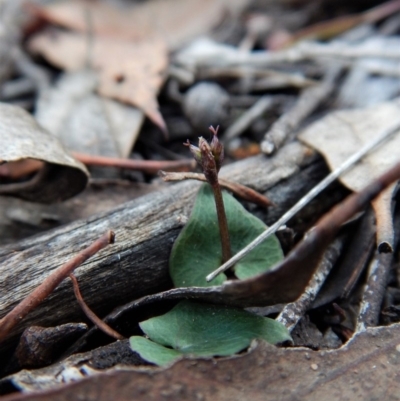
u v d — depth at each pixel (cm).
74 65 36
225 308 26
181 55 37
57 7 39
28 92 36
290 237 28
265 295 25
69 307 27
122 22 39
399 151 29
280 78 35
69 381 25
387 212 27
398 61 35
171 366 25
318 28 38
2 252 27
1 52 37
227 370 25
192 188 29
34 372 25
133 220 28
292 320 27
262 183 29
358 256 28
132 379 25
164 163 31
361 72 35
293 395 25
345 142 30
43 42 37
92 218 28
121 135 33
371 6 40
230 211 27
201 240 27
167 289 28
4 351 27
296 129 33
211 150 26
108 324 27
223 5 40
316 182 30
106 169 32
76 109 33
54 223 30
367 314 27
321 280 28
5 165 31
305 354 25
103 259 27
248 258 27
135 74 34
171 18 39
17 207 30
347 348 26
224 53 37
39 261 27
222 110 33
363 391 25
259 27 39
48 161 28
